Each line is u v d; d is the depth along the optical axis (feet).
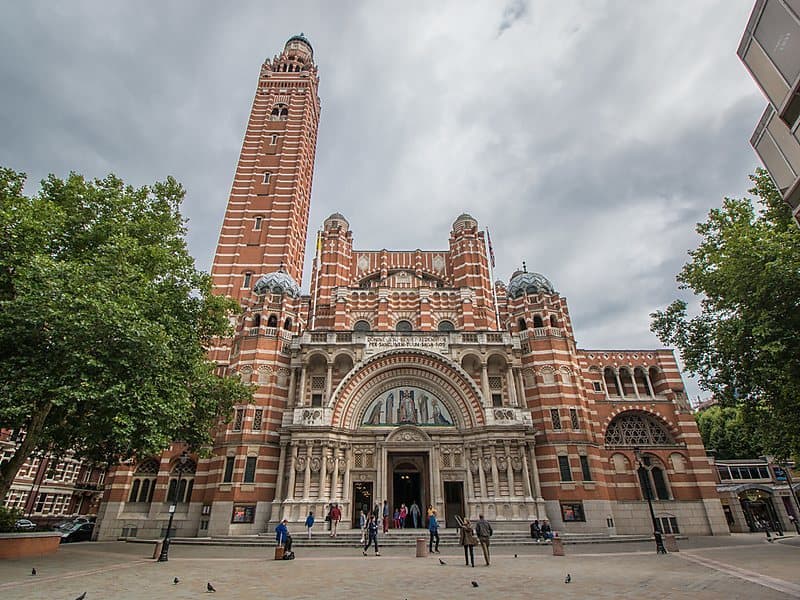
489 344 137.90
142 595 43.50
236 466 123.24
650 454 144.56
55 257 74.49
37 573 56.24
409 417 129.08
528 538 104.63
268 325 147.02
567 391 135.64
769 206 80.84
